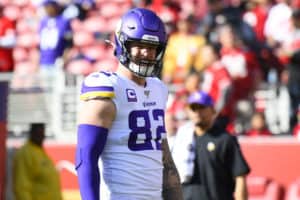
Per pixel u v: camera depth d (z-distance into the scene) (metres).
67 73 37.47
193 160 22.03
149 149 14.12
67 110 37.25
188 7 47.22
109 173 13.91
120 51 14.22
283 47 41.16
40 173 30.91
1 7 51.19
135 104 14.09
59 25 44.19
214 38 42.09
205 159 21.94
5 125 28.67
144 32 13.98
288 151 33.03
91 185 13.56
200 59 39.72
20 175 30.66
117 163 13.90
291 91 36.00
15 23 49.03
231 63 36.94
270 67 39.12
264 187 32.84
